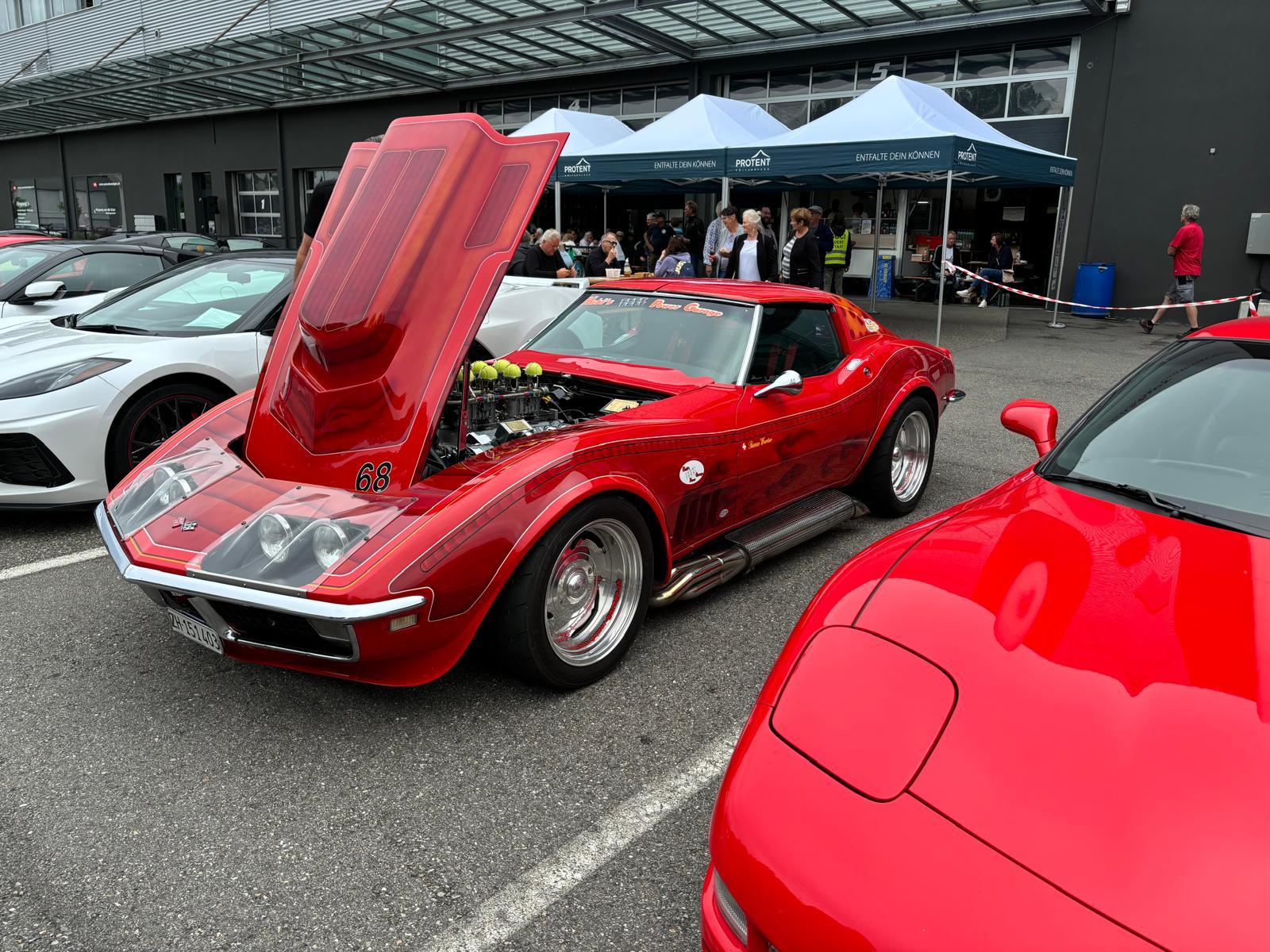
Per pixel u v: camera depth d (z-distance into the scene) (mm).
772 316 3840
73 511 4680
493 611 2633
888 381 4316
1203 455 2150
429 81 19438
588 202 19984
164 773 2436
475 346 5945
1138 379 2488
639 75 17906
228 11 21500
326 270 2988
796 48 15594
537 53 17516
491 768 2475
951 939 1131
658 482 2994
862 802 1306
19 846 2137
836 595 1797
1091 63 13477
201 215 25781
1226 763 1238
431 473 2838
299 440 2785
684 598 3281
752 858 1328
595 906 1969
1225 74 12461
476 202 2848
